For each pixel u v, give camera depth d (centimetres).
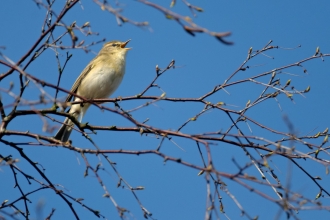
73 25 919
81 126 1055
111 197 820
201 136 995
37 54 988
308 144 942
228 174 693
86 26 916
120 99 1091
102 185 836
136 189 881
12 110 1008
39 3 875
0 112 1006
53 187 1013
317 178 977
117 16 696
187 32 585
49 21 984
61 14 914
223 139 1000
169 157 764
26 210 1034
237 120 1016
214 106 1027
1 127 988
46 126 725
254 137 878
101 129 1056
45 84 832
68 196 1007
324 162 844
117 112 907
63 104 795
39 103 753
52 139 963
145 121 987
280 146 815
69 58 1016
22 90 974
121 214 809
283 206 682
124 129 1052
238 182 686
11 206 1020
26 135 983
